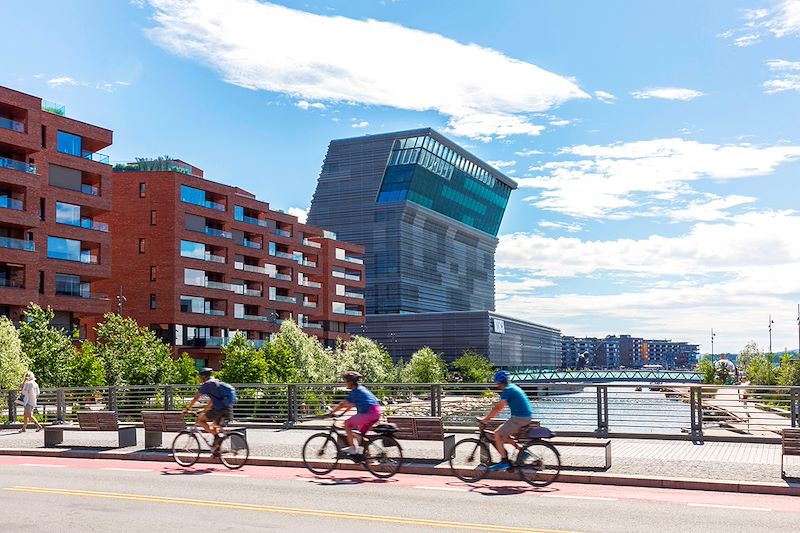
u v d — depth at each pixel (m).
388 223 169.88
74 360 52.91
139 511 11.08
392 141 173.12
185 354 68.31
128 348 58.81
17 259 57.12
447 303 187.88
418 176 172.25
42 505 11.59
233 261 84.06
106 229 65.94
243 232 89.12
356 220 172.88
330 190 177.38
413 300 172.12
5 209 56.62
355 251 113.12
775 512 11.12
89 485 13.60
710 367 100.56
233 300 83.44
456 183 189.88
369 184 173.12
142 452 18.19
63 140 63.53
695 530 9.85
